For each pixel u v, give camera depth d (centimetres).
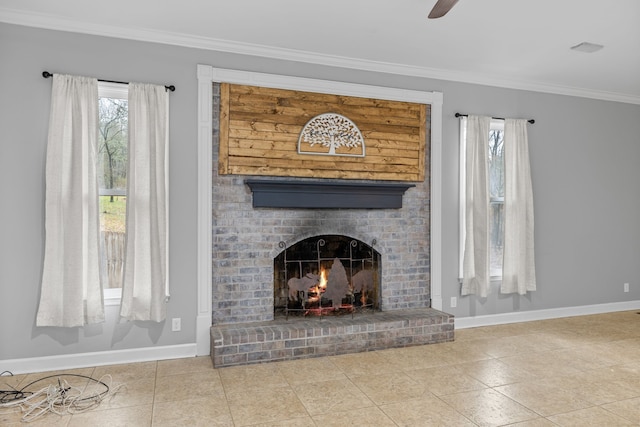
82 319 319
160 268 340
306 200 383
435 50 384
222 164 368
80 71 330
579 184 507
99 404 271
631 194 534
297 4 299
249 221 378
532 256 466
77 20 324
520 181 461
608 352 373
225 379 310
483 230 443
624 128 533
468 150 443
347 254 430
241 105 373
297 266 418
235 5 301
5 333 315
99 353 336
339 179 404
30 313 320
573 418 254
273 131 382
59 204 318
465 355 364
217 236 369
